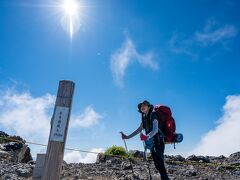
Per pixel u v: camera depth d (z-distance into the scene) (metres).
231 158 10.99
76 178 6.12
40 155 2.94
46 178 2.54
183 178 6.88
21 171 6.09
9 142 10.32
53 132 2.60
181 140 4.05
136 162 8.93
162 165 3.91
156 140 3.96
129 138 4.43
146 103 4.18
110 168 7.76
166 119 4.08
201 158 10.58
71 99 2.69
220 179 6.98
